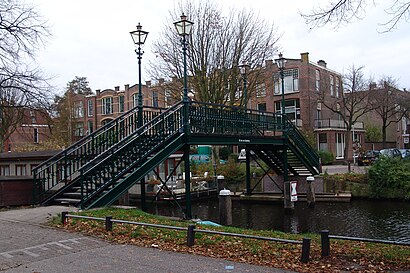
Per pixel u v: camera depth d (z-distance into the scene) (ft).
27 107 78.18
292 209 75.87
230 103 101.14
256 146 86.38
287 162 93.61
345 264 24.72
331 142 151.94
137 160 47.37
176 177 103.45
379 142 195.21
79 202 45.14
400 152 125.29
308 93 152.87
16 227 35.68
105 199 44.47
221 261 25.55
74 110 195.83
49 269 23.70
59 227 35.35
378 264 24.94
